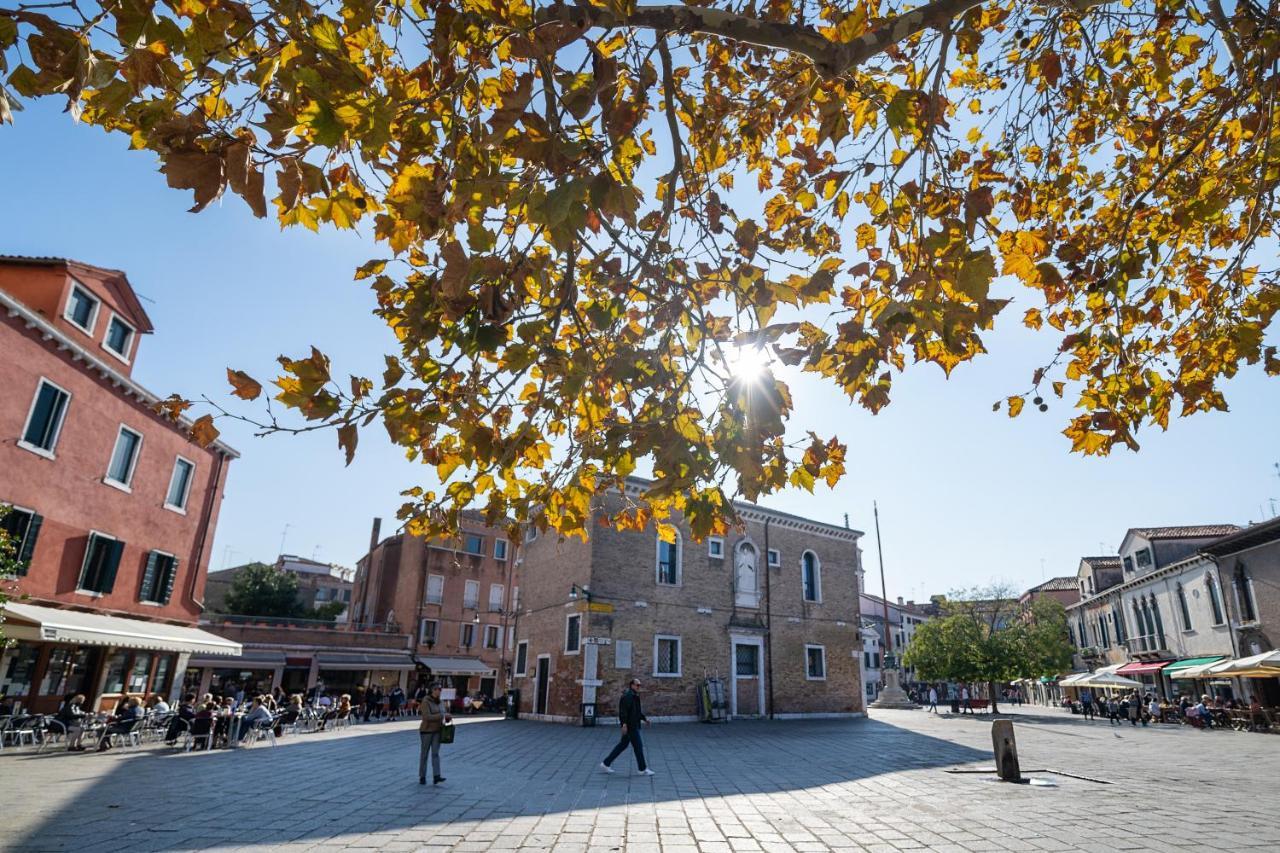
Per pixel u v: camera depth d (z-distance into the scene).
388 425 3.37
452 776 11.09
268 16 2.63
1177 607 35.28
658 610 25.38
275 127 2.54
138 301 19.66
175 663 21.64
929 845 6.62
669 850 6.41
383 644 38.81
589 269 4.23
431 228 3.12
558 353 3.55
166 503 21.06
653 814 8.12
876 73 5.33
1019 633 37.22
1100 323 5.15
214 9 2.56
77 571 17.53
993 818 7.89
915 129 3.77
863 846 6.60
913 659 38.53
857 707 30.67
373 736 18.92
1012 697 61.59
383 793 9.34
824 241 4.62
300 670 36.88
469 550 45.38
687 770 12.17
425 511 4.39
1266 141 4.45
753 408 3.46
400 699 31.91
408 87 3.49
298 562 61.31
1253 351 4.77
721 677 26.34
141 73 2.57
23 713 15.59
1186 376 5.27
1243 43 4.82
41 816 7.48
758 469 3.46
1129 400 4.90
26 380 15.91
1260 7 4.43
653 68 3.43
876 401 3.52
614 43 4.18
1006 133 5.73
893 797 9.39
